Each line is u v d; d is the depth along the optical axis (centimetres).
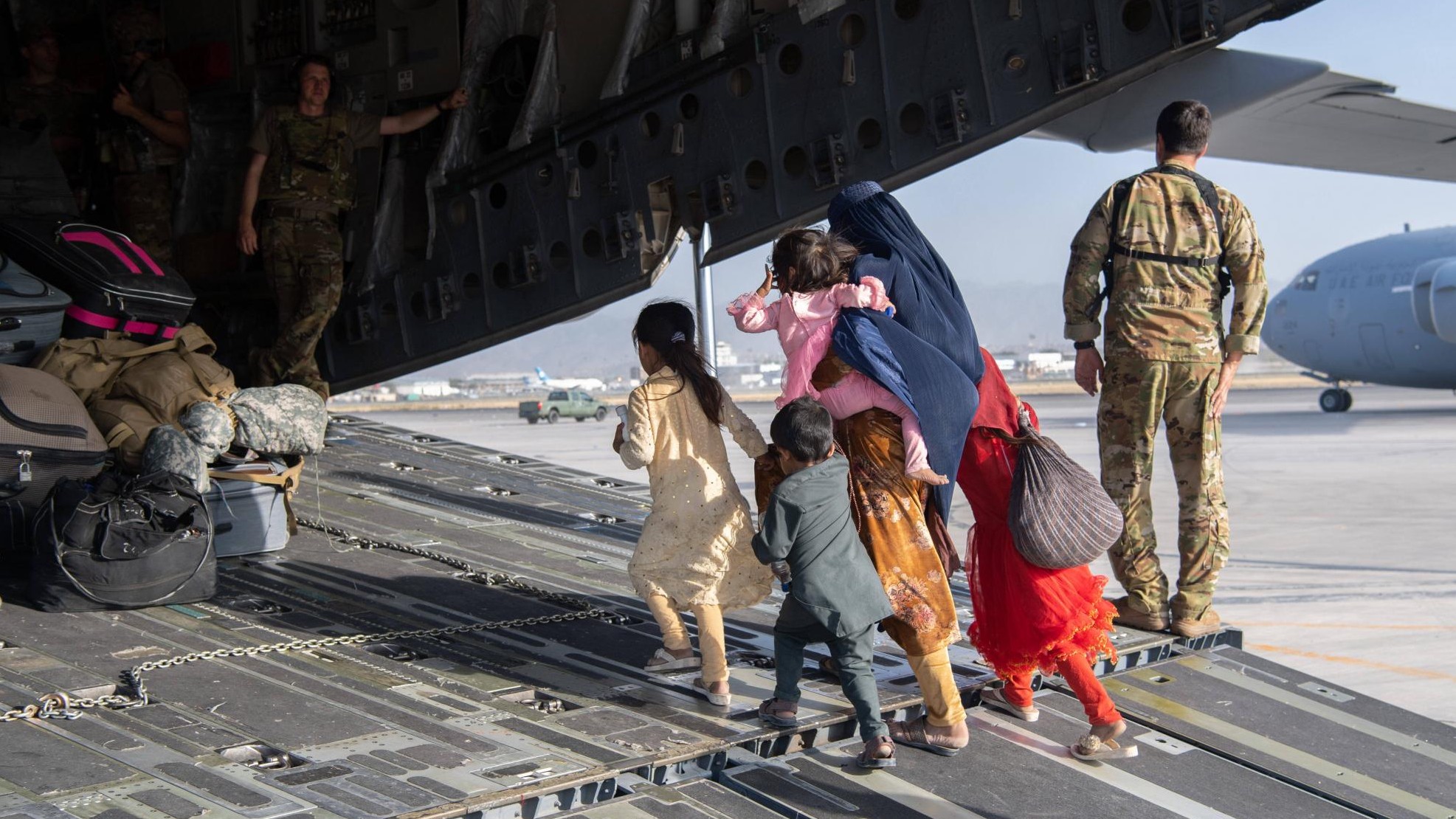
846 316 322
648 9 657
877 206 340
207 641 381
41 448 428
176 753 279
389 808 251
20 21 855
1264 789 324
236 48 784
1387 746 358
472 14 715
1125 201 423
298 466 522
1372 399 5703
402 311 755
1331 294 3197
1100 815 297
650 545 350
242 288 761
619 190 668
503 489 682
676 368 352
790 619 313
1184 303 418
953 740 321
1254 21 496
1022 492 319
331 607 432
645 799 279
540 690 348
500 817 261
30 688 325
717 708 337
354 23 761
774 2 627
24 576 446
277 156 695
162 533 414
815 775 305
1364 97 1014
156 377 484
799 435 305
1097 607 328
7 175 598
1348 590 1030
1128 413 429
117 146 776
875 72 584
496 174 709
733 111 629
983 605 344
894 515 320
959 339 328
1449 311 2802
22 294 504
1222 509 431
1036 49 542
